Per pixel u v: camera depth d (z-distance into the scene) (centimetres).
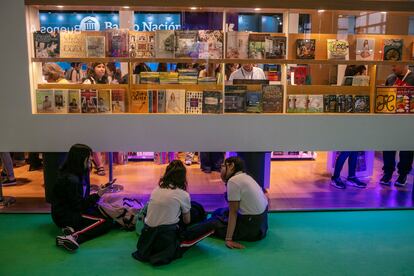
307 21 459
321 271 332
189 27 461
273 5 434
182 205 354
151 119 448
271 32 464
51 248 369
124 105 455
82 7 442
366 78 473
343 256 359
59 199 389
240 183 372
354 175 560
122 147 454
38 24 462
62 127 448
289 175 610
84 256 354
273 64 467
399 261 350
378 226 426
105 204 421
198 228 375
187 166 653
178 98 455
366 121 462
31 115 445
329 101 464
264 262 347
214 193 521
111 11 465
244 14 460
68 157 392
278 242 386
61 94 450
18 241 383
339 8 439
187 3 429
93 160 595
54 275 321
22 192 521
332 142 464
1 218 440
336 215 455
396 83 479
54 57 448
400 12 448
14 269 330
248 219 375
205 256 356
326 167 657
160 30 449
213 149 457
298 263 345
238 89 457
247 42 455
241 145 457
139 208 439
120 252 362
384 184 564
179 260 348
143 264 341
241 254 360
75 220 387
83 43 449
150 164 655
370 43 464
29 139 450
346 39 463
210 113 455
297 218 446
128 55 451
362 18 461
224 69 459
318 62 461
